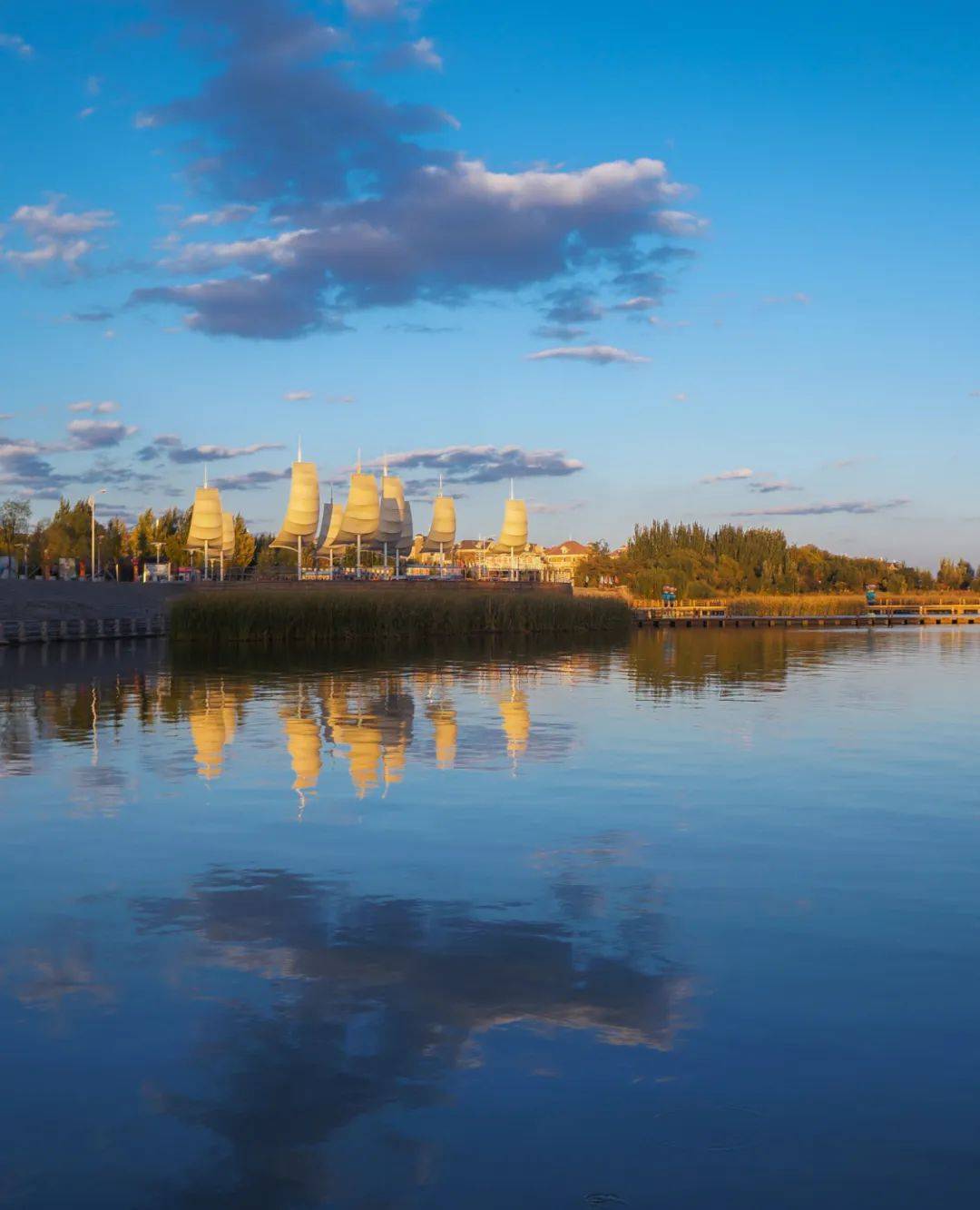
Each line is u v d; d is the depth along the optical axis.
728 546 133.38
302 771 15.09
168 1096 5.55
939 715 22.12
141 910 8.70
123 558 104.56
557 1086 5.65
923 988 7.00
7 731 18.97
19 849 10.68
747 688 28.36
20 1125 5.28
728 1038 6.23
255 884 9.45
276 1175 4.84
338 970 7.32
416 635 54.94
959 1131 5.21
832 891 9.26
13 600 58.09
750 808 12.70
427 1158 4.97
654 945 7.84
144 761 15.85
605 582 129.00
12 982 7.10
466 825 11.76
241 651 43.25
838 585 137.75
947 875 9.77
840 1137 5.15
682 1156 4.99
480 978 7.18
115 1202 4.66
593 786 14.05
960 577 148.62
